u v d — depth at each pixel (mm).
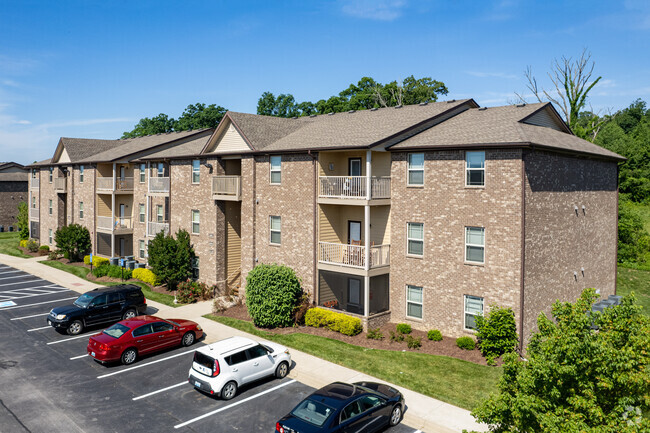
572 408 9367
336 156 25297
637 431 8602
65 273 37625
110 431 13719
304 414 12641
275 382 17250
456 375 17250
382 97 59812
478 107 26922
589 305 10375
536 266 19922
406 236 22547
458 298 20828
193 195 31500
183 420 14398
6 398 15828
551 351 9641
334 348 20125
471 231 20406
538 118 24094
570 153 21938
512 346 18219
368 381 15680
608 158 25812
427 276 21844
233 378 15852
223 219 30016
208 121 81312
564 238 22281
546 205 20609
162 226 33750
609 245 27656
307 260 25000
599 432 8547
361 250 22656
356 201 22391
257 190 27516
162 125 88688
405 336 21375
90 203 42281
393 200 22969
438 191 21281
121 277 34594
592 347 8953
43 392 16312
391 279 23219
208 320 24625
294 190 25531
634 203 54719
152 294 30312
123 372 18141
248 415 14734
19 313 26312
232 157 29281
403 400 14617
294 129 30125
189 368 18578
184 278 31281
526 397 9438
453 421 14031
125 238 42000
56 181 46281
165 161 33688
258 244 27578
